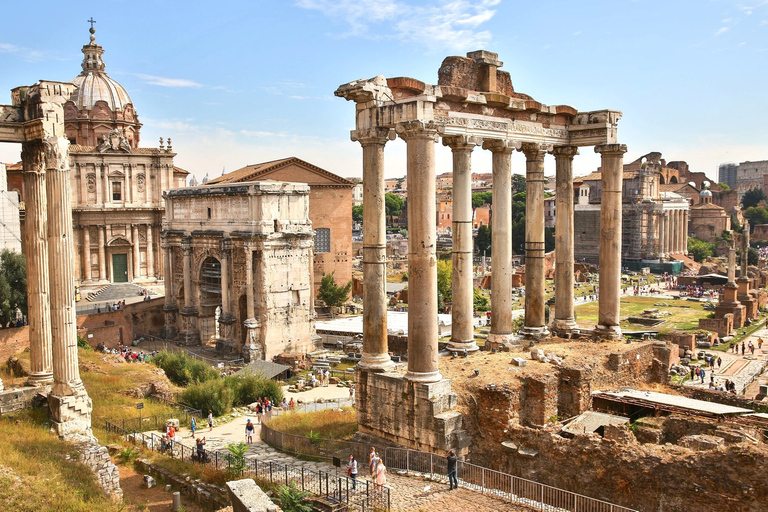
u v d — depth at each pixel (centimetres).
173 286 9075
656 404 2927
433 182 2741
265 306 7738
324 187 11925
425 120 2689
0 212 8125
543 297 3759
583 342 3600
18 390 3275
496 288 3512
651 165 19300
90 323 8206
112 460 3444
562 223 3834
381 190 2911
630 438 2525
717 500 2062
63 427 3061
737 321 10319
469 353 3269
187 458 3544
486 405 2662
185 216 8838
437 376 2745
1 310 6381
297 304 8112
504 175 3444
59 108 3106
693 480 2112
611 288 3675
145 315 9081
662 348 3550
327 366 7450
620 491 2250
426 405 2675
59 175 3070
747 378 6825
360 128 2912
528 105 3416
